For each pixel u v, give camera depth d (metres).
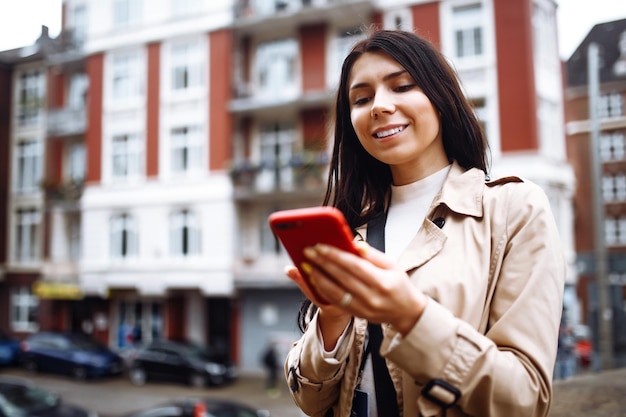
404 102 1.16
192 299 18.66
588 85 10.10
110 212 19.09
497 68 14.51
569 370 8.42
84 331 20.09
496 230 1.05
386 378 1.10
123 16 19.45
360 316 0.80
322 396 1.18
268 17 17.28
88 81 19.77
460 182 1.15
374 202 1.42
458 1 15.09
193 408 7.36
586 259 15.41
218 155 17.72
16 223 21.83
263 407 12.80
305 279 0.90
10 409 7.88
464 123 1.23
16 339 20.36
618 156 9.89
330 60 17.41
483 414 0.85
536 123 14.17
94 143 19.53
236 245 17.53
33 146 21.64
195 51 18.39
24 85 21.52
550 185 14.42
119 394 14.48
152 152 18.61
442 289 1.00
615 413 2.14
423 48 1.21
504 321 0.93
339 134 1.46
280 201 17.70
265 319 17.59
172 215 18.25
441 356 0.84
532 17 14.74
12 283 21.55
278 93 18.00
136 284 18.38
